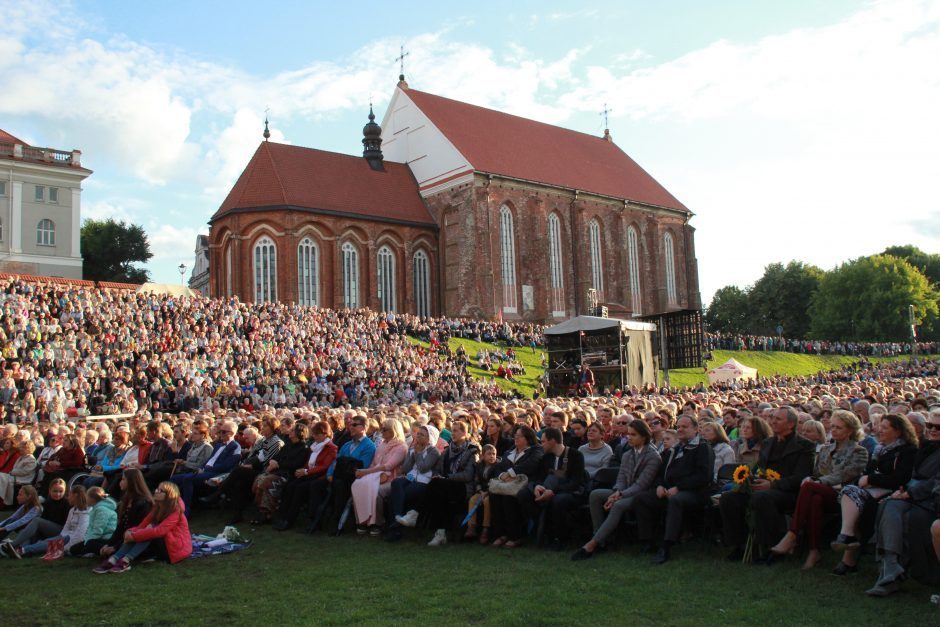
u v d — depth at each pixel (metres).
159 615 10.41
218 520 18.05
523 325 74.25
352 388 44.62
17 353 35.00
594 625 9.53
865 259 123.56
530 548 14.27
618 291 90.31
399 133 86.44
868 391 24.58
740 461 14.73
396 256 78.00
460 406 22.73
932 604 10.09
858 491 11.56
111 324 40.78
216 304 49.31
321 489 16.69
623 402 24.52
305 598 11.05
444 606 10.48
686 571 12.16
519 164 83.50
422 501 15.66
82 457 18.75
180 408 36.41
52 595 11.58
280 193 70.75
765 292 132.62
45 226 78.81
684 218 100.25
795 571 11.90
